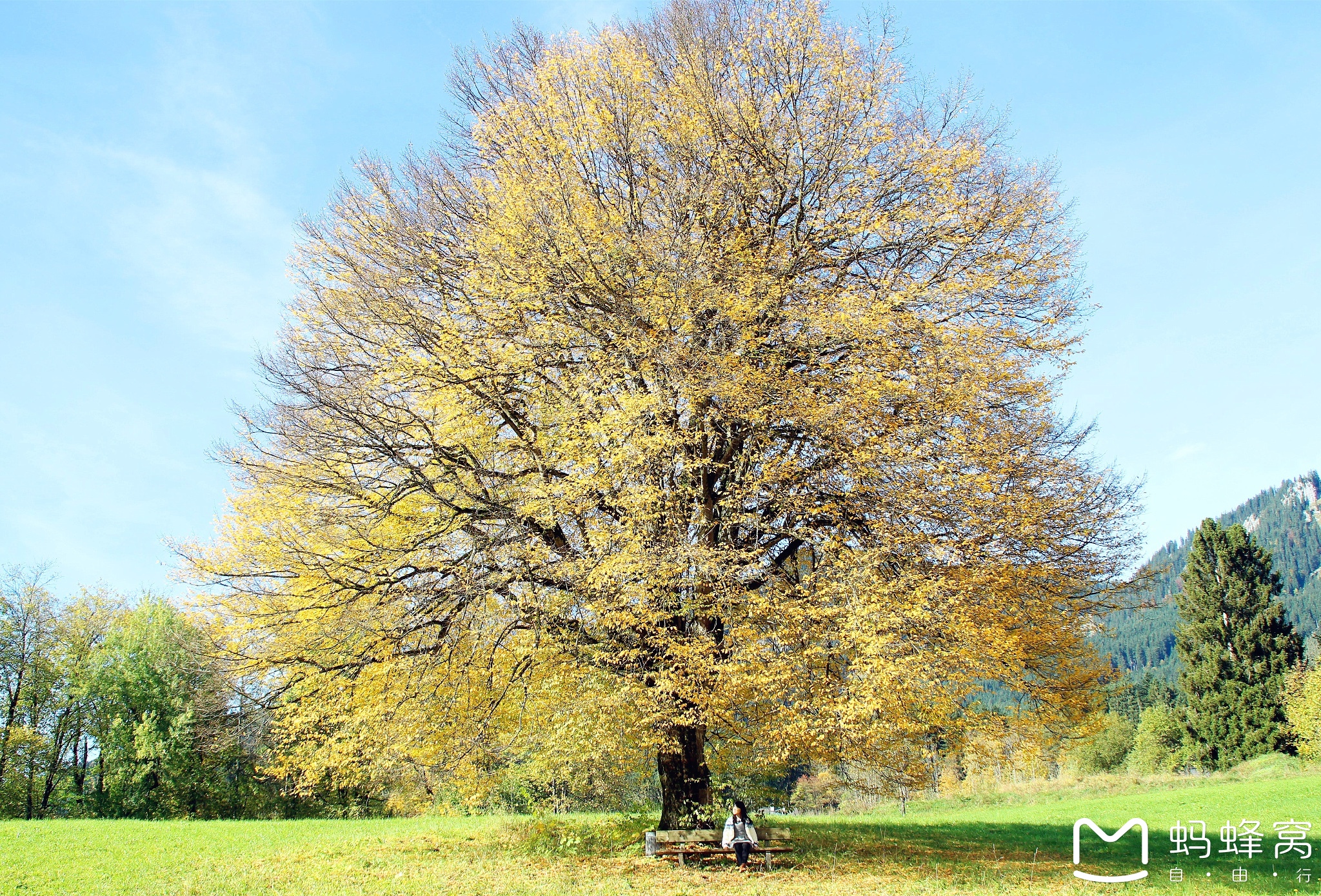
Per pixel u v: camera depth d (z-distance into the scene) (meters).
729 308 11.69
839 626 10.22
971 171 13.49
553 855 12.54
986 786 34.16
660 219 13.54
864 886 10.27
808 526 12.41
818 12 14.17
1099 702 12.21
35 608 36.72
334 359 13.56
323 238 14.58
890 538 10.93
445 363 12.58
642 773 14.32
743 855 11.50
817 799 24.69
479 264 13.19
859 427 11.25
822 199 13.44
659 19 15.10
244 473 13.16
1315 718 42.75
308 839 14.68
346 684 12.11
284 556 12.48
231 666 12.31
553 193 13.00
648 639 11.18
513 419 13.44
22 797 36.03
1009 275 12.76
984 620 10.77
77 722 36.22
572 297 12.80
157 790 29.48
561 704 11.41
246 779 30.27
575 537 12.59
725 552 11.01
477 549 12.05
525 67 15.41
